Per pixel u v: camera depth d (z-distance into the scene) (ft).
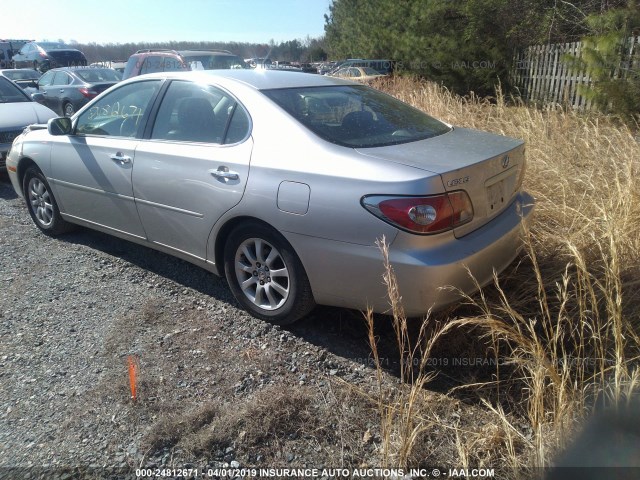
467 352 10.18
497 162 10.19
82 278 13.79
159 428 8.23
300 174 9.87
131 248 15.80
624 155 15.42
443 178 8.92
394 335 10.84
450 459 7.69
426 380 8.52
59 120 14.75
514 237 10.46
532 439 7.81
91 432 8.31
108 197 13.87
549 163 16.01
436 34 39.81
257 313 11.37
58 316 11.85
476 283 9.13
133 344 10.64
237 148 11.01
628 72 24.22
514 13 35.37
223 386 9.31
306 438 8.15
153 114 12.92
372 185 9.09
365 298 9.53
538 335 10.34
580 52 29.04
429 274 8.80
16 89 27.86
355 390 8.82
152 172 12.44
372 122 11.30
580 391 8.14
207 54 41.98
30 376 9.73
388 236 8.93
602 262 11.20
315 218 9.65
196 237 11.95
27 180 16.94
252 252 11.25
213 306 12.18
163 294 12.83
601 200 13.01
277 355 10.23
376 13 65.10
